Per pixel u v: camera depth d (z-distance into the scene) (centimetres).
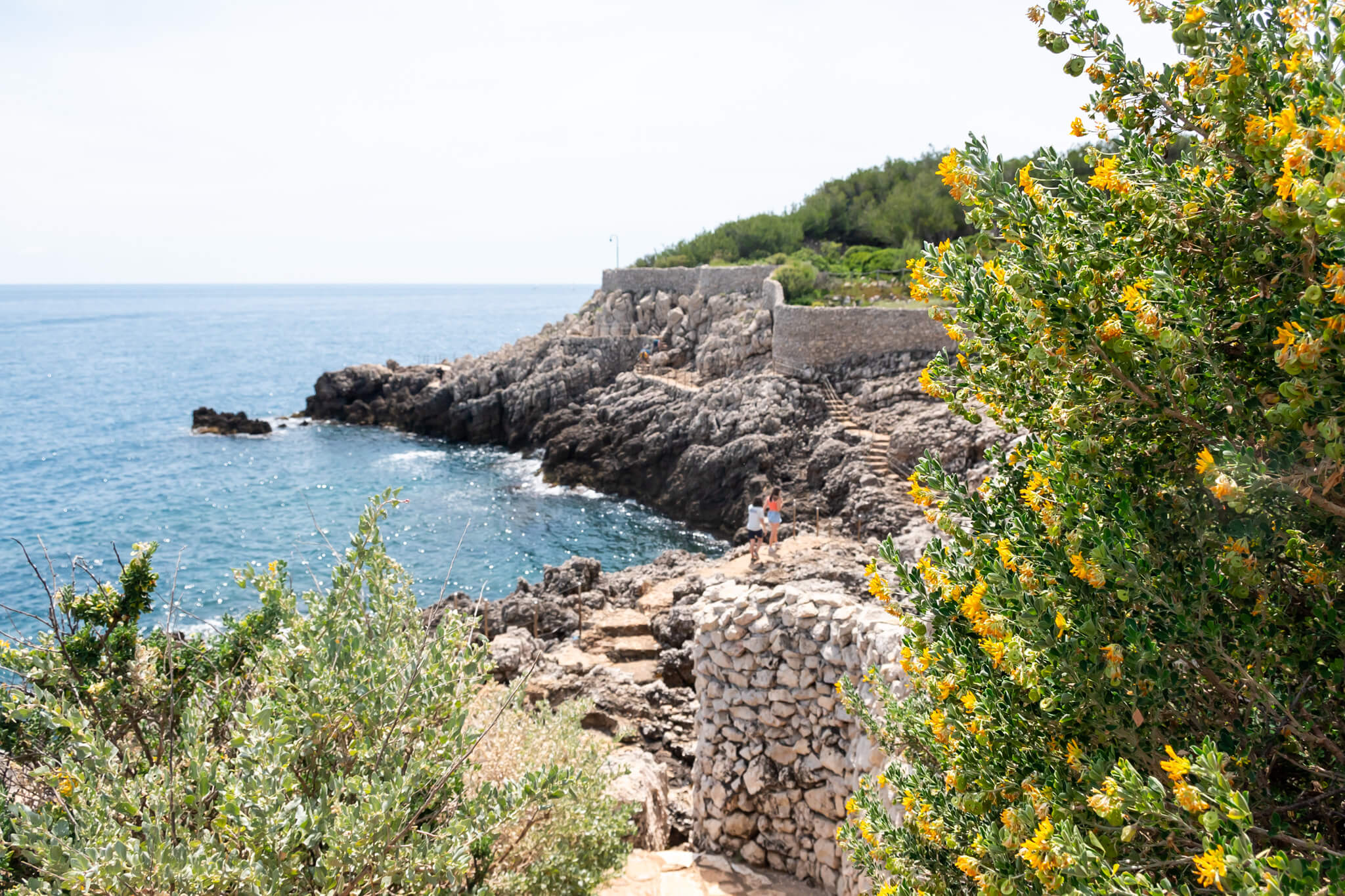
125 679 543
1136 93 399
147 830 389
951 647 383
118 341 14900
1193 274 357
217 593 2689
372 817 408
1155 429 346
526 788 475
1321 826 317
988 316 355
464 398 5356
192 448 5181
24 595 2719
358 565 534
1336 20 252
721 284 4703
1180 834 286
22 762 519
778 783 813
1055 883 268
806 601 816
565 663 1537
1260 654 301
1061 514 336
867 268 4850
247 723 445
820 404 3416
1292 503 312
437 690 501
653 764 1073
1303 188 233
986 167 374
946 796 399
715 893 771
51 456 4997
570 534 3459
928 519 400
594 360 4791
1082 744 331
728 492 3419
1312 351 256
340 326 19375
